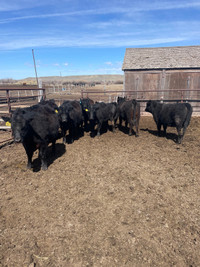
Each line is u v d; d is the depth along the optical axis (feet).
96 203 12.09
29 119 13.98
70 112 21.86
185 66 39.24
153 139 24.49
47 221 10.66
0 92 91.50
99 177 15.19
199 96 40.83
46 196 12.91
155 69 40.81
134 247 8.95
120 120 31.42
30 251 8.87
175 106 21.52
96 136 26.37
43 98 29.60
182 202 12.01
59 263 8.29
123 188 13.62
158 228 10.01
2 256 8.64
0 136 25.90
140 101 43.24
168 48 48.49
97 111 24.09
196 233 9.64
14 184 14.40
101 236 9.60
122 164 17.38
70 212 11.33
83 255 8.62
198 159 18.07
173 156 18.93
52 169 16.66
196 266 8.03
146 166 16.89
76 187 13.88
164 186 13.78
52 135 17.02
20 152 20.59
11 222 10.64
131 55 46.73
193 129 28.89
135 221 10.52
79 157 19.15
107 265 8.13
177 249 8.80
